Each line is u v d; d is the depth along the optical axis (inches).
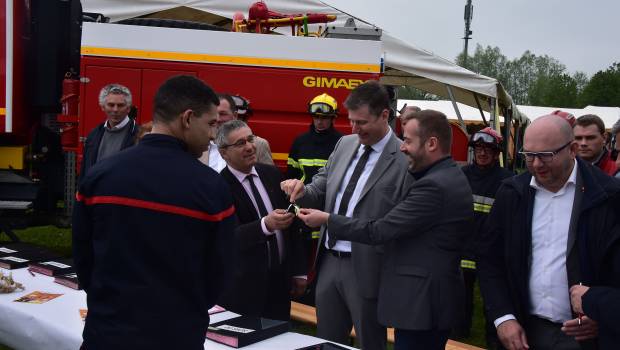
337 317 139.2
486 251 113.5
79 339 104.2
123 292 76.7
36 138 273.3
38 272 149.9
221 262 81.3
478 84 398.9
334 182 138.1
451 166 116.4
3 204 256.2
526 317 108.7
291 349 102.9
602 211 97.5
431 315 112.3
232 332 105.1
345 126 241.8
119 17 368.2
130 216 77.3
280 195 147.6
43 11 262.8
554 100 3056.1
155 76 234.4
